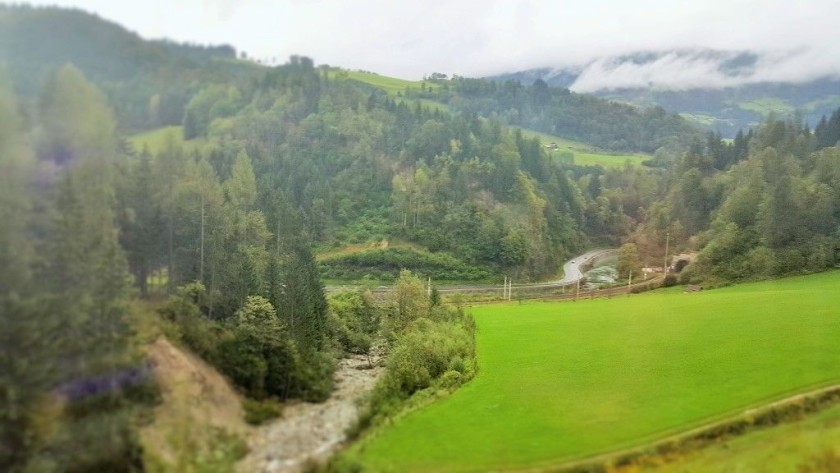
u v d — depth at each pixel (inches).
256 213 3905.0
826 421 1913.1
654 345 3093.0
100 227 1946.4
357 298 4483.3
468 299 6018.7
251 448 2091.5
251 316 2699.3
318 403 2667.3
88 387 1857.8
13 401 1603.1
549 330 3887.8
